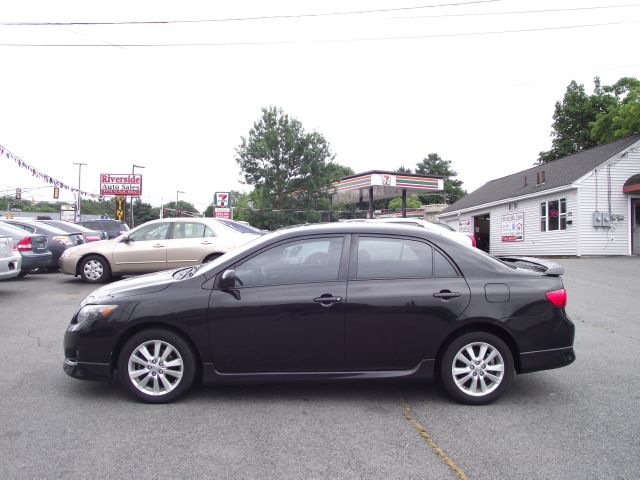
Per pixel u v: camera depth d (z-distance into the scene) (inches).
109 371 170.2
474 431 149.3
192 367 171.2
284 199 1328.7
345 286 170.9
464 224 1209.4
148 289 173.9
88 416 159.5
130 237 457.7
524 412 164.4
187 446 138.5
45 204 3309.5
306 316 168.4
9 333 270.5
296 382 170.6
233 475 123.2
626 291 432.5
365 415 161.8
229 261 176.4
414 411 165.5
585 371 208.5
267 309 168.6
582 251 780.0
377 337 169.0
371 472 124.7
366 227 180.4
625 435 146.3
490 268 175.9
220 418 158.6
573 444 140.4
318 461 130.3
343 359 169.8
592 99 1341.0
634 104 998.4
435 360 171.9
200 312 168.6
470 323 170.2
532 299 171.5
